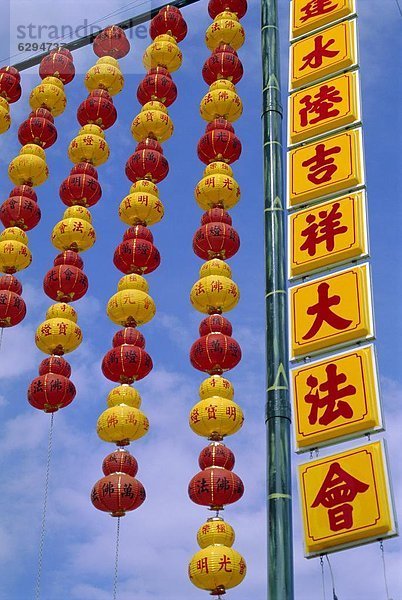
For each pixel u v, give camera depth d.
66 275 15.34
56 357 14.82
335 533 10.99
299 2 16.55
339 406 11.78
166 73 17.56
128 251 15.17
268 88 13.77
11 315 15.61
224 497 12.75
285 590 9.87
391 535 10.76
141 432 13.76
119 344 14.47
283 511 10.33
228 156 15.99
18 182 17.17
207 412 13.20
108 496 13.12
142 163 16.12
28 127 17.47
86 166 16.72
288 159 14.44
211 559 12.15
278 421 10.88
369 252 12.85
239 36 17.77
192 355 13.96
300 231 13.50
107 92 18.03
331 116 14.58
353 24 15.67
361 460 11.34
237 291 14.40
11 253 16.00
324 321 12.51
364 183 13.64
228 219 15.24
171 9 18.50
